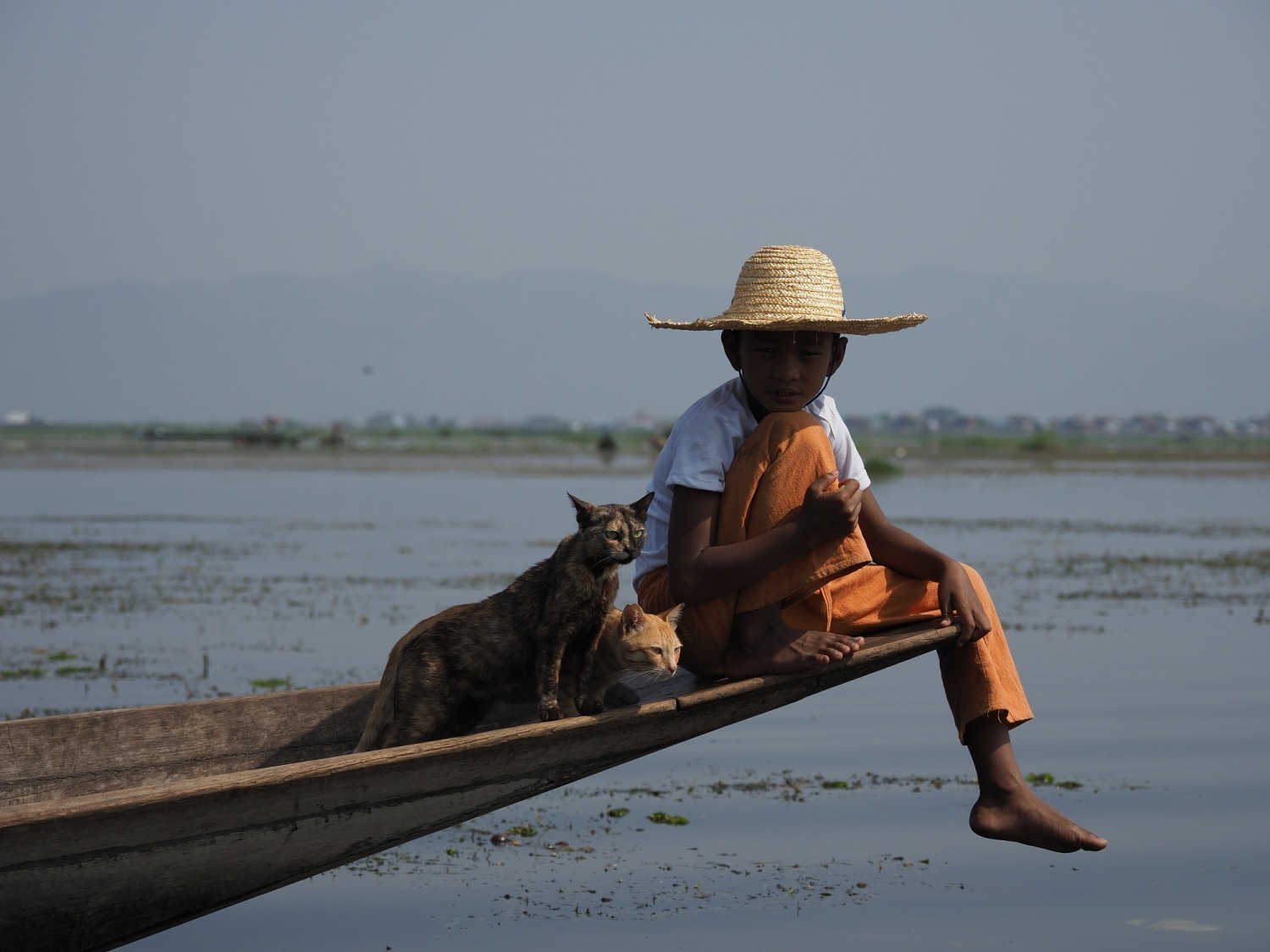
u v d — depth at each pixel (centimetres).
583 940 524
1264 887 577
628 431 16625
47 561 1867
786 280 488
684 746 849
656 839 657
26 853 375
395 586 1562
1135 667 1070
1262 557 1948
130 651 1127
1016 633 1238
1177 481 4784
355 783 420
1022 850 630
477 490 3809
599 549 466
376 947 524
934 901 565
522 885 591
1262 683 1003
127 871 395
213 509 3059
